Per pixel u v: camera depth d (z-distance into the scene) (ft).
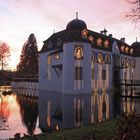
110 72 172.55
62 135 32.89
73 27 147.33
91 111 77.66
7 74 299.38
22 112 77.15
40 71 187.93
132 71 206.39
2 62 288.51
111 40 183.62
